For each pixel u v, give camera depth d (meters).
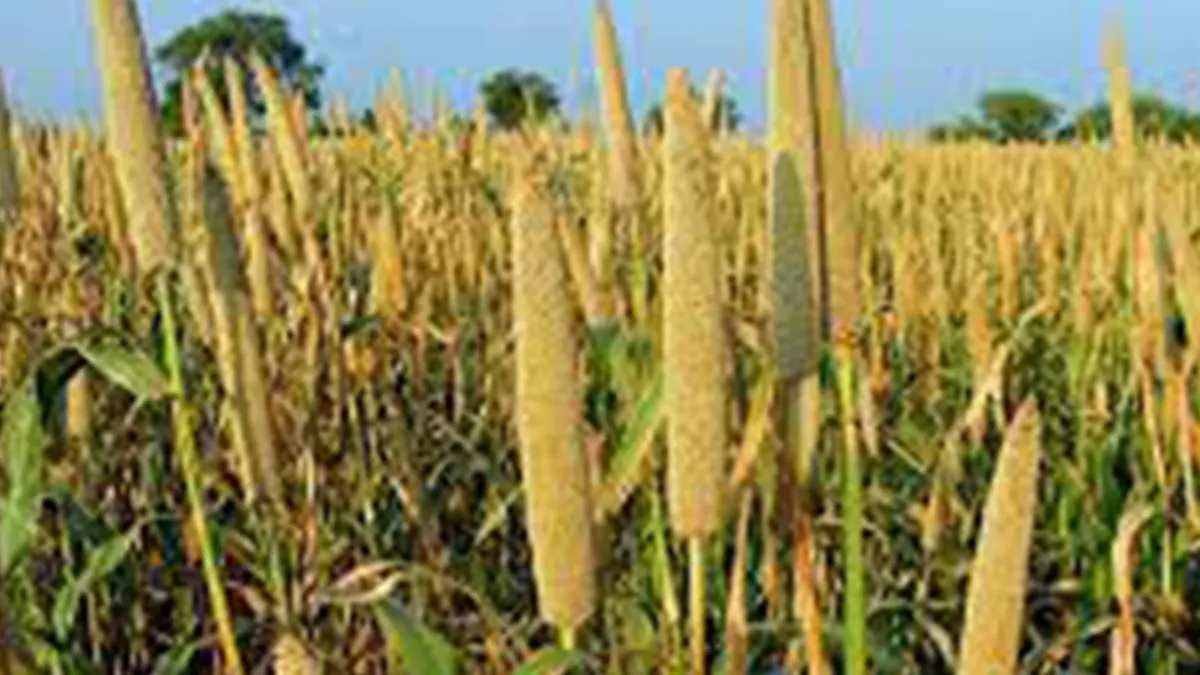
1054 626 1.85
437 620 1.59
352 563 1.77
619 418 1.50
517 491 1.63
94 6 1.31
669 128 0.95
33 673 0.95
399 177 2.83
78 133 3.13
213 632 1.85
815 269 1.00
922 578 1.65
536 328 0.96
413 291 2.37
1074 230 2.73
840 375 1.01
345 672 1.47
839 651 1.39
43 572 1.81
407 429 2.01
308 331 1.86
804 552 1.05
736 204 2.74
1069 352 2.27
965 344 2.50
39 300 2.35
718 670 1.21
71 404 1.91
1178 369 1.76
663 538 1.12
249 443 1.47
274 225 2.01
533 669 1.00
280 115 2.04
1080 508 1.90
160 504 1.97
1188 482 1.68
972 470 2.02
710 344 0.97
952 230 3.60
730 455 1.09
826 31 1.01
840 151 1.01
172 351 1.35
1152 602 1.65
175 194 1.34
